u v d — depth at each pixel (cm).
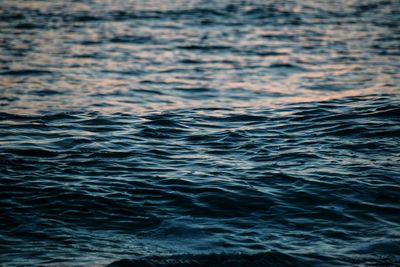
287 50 2752
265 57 2598
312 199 1005
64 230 901
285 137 1372
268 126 1480
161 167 1179
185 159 1228
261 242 855
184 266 786
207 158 1233
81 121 1545
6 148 1283
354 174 1109
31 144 1321
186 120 1561
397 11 4066
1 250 833
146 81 2117
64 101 1795
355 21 3631
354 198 1008
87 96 1870
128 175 1130
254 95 1930
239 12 3941
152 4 4228
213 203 995
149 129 1463
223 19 3659
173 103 1811
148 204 996
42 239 870
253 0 4509
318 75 2247
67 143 1335
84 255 816
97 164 1194
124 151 1282
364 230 894
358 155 1220
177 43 2888
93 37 2989
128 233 892
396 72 2273
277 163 1187
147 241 862
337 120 1490
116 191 1049
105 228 910
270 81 2155
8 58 2455
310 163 1179
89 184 1081
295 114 1596
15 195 1027
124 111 1680
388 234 877
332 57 2589
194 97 1903
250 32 3228
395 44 2886
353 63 2459
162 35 3089
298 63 2472
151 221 933
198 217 945
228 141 1355
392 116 1489
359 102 1692
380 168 1135
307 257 808
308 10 4069
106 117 1592
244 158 1227
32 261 798
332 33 3209
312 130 1417
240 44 2892
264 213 957
